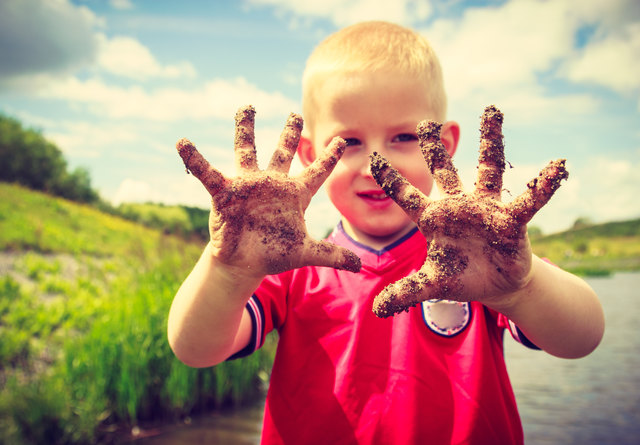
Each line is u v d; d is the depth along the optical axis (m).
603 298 19.44
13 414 4.35
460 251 0.92
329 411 1.32
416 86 1.43
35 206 19.48
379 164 0.97
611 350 9.39
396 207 1.45
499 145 0.96
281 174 1.00
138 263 9.70
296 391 1.39
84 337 5.65
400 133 1.42
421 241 1.49
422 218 0.93
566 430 5.27
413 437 1.27
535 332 1.11
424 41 1.57
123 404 5.09
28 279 10.36
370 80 1.39
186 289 1.17
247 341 1.35
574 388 6.89
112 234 18.23
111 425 5.01
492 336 1.40
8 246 12.95
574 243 67.00
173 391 5.29
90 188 29.09
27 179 26.91
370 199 1.44
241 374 6.01
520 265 0.92
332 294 1.43
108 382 5.12
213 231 0.99
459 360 1.33
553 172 0.88
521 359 8.94
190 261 7.27
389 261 1.44
